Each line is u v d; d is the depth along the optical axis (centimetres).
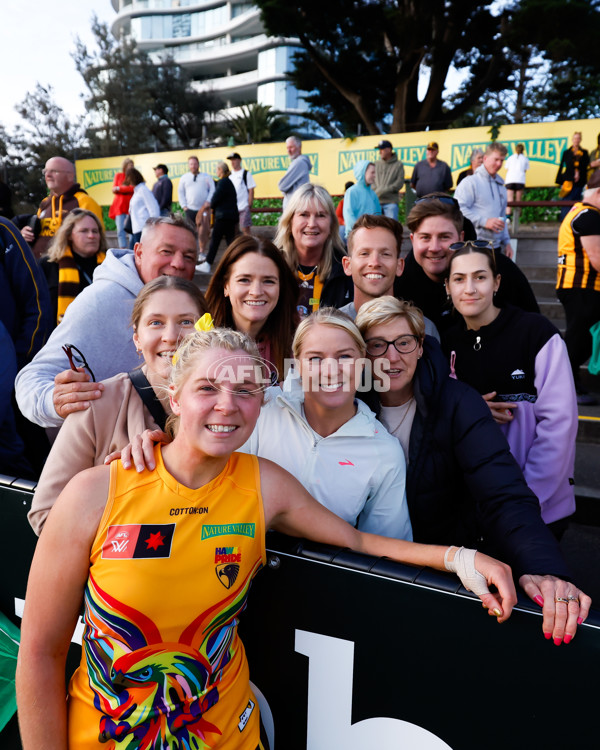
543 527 142
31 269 292
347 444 162
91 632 116
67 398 149
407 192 1052
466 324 222
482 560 122
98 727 118
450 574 128
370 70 1614
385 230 245
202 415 112
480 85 1691
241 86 5559
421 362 170
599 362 398
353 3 1487
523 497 151
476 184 540
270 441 168
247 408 115
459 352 221
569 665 112
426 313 280
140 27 6056
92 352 212
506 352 208
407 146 1149
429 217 263
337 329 150
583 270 388
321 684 137
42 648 117
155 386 150
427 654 124
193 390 113
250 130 2669
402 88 1625
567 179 970
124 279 221
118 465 120
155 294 161
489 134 1084
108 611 113
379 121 1783
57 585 115
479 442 160
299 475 164
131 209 822
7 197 505
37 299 296
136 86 2744
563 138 1038
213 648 120
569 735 113
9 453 251
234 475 125
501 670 118
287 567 136
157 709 116
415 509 173
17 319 292
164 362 156
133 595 112
